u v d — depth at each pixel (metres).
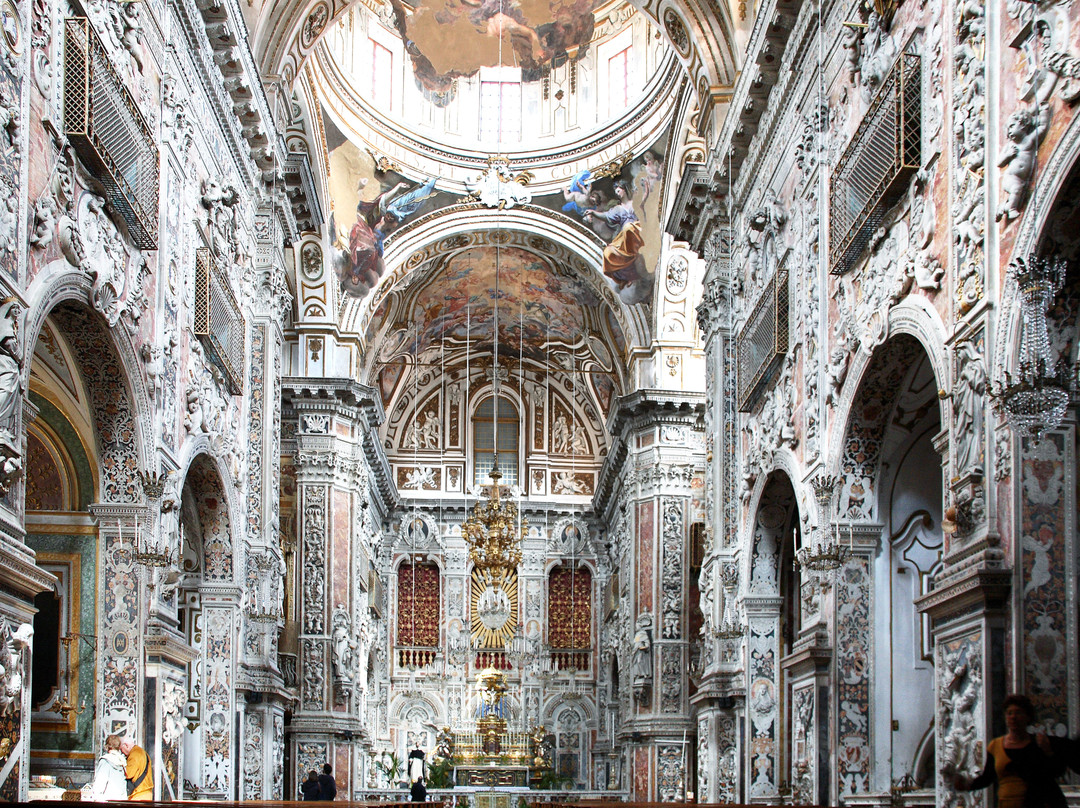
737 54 19.16
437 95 29.56
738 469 18.86
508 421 40.31
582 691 38.16
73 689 12.26
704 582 20.09
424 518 39.06
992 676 8.76
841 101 13.61
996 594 8.83
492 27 28.66
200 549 16.47
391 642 38.00
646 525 28.72
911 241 11.22
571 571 39.25
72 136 10.14
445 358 39.16
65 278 10.04
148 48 12.74
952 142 10.20
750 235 18.02
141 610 12.32
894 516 13.31
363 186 28.64
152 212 12.40
